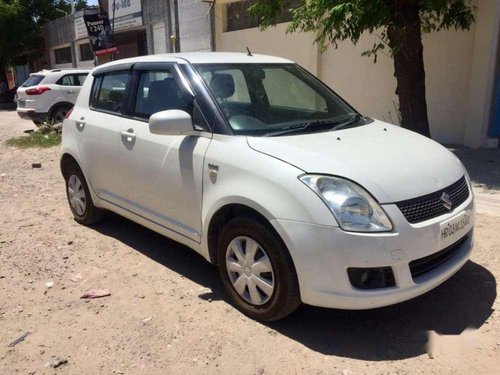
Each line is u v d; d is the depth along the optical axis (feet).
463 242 11.76
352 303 9.77
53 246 16.30
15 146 38.58
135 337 10.91
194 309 12.00
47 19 102.53
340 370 9.61
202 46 51.88
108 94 16.31
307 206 9.86
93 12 55.67
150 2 60.95
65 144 17.80
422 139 13.08
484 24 27.22
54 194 23.24
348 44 35.42
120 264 14.78
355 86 35.63
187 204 12.63
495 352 10.08
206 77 13.11
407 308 11.84
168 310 12.00
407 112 26.40
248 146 11.33
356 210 9.70
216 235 12.19
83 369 9.91
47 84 44.88
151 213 14.14
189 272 14.12
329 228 9.66
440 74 30.48
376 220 9.71
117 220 18.67
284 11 40.06
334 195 9.83
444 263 10.91
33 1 99.55
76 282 13.67
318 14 24.85
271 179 10.44
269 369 9.70
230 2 46.91
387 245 9.61
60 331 11.25
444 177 11.19
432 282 10.38
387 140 12.25
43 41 102.37
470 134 29.17
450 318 11.37
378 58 33.55
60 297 12.84
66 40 91.45
